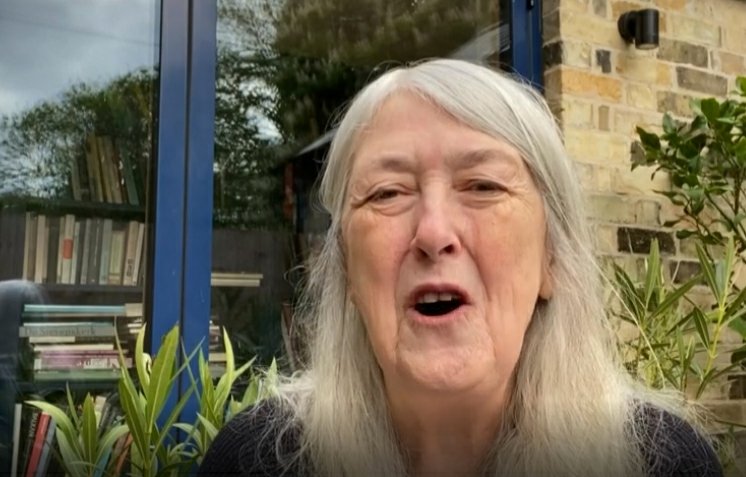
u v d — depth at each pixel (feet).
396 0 7.63
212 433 4.37
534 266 2.74
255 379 4.89
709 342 5.40
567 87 6.59
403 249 2.59
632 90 6.89
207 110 6.19
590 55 6.75
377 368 3.01
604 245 6.56
